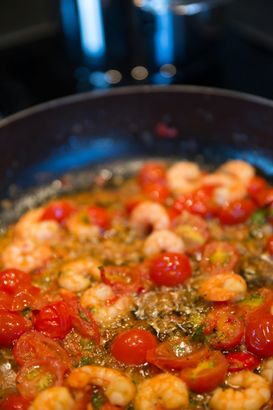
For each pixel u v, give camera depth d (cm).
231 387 42
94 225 54
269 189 55
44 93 67
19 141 57
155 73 65
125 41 64
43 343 45
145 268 50
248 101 56
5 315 46
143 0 58
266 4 68
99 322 47
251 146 58
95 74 67
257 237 53
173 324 47
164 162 60
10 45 67
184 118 59
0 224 56
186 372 43
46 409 40
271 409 41
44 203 57
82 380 42
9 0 71
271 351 44
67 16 65
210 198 55
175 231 52
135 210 54
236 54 66
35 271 51
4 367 45
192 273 50
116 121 59
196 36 63
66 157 59
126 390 42
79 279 49
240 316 46
